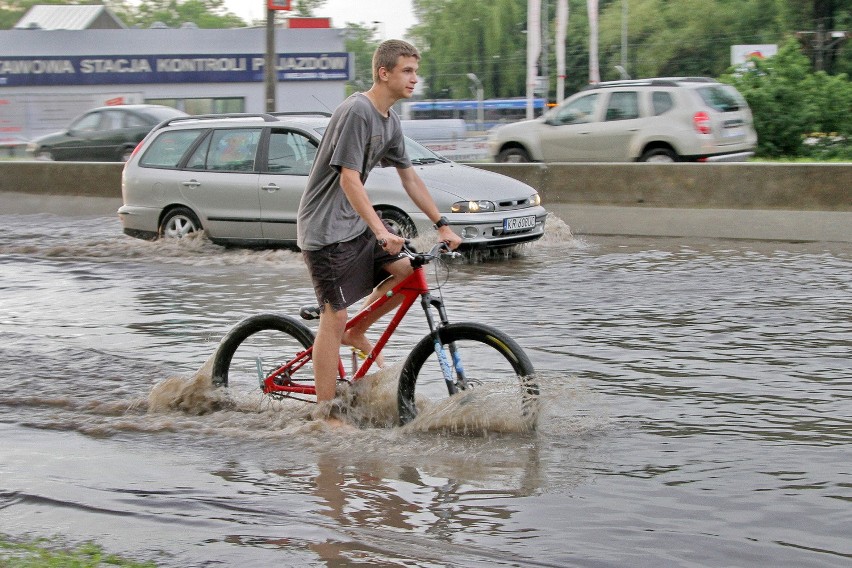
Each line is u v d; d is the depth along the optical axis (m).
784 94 38.81
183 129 21.00
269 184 19.66
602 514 6.98
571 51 125.31
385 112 8.45
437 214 8.80
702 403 9.58
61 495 7.47
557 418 9.11
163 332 13.05
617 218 23.20
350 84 84.06
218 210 20.17
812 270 17.22
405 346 11.87
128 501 7.36
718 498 7.24
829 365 10.91
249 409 9.55
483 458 8.14
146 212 20.98
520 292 15.52
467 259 19.00
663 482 7.58
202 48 71.38
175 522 6.95
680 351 11.60
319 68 71.50
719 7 114.81
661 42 118.00
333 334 8.82
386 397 9.04
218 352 9.73
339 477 7.82
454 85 127.25
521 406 8.66
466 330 8.71
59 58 70.38
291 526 6.84
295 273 17.66
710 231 22.20
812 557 6.27
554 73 125.94
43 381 10.65
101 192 27.94
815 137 40.47
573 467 7.91
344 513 7.09
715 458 8.07
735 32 113.56
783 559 6.24
